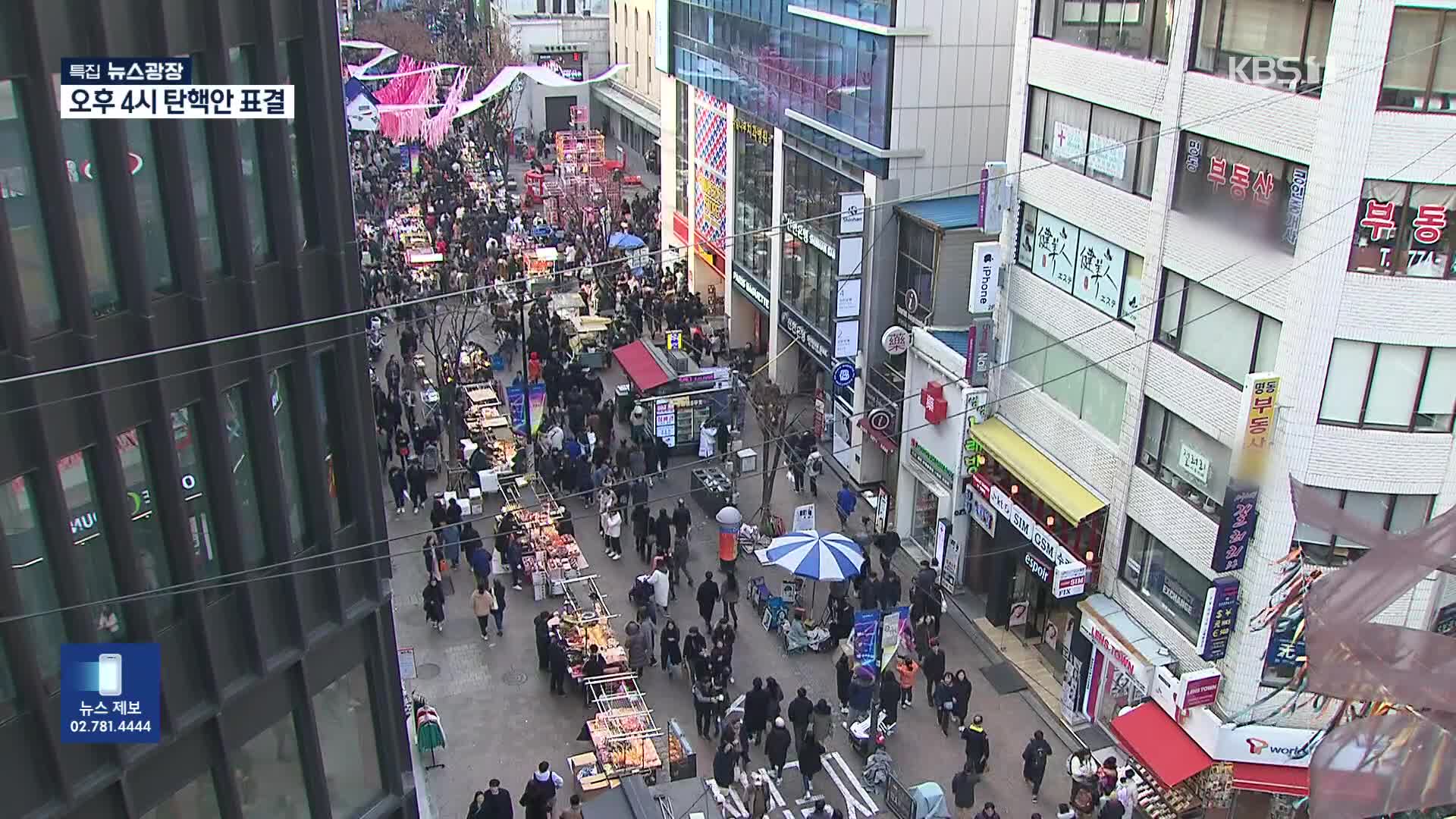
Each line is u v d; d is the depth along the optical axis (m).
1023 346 27.27
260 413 13.33
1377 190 18.44
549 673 26.27
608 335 43.16
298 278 13.47
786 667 26.67
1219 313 21.30
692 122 46.31
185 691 12.98
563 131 74.94
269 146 12.97
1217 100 20.58
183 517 12.59
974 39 31.02
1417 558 12.70
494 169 66.81
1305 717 21.19
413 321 41.84
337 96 13.58
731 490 32.81
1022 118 26.33
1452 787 11.98
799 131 36.16
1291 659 21.00
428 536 30.09
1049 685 26.28
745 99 40.16
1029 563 26.33
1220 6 20.50
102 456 11.70
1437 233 18.55
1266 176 19.80
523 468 33.28
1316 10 18.66
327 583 14.62
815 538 26.50
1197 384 21.59
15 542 11.20
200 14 11.93
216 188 12.58
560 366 38.88
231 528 13.15
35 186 10.91
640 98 72.62
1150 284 22.64
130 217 11.56
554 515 30.39
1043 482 25.66
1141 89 22.42
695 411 35.94
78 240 11.16
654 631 26.17
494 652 27.12
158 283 12.20
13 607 11.05
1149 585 23.62
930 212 31.11
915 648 26.17
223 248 12.78
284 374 13.76
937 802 21.19
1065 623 26.77
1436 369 19.25
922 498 31.58
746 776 22.97
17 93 10.59
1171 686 22.08
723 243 44.25
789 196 37.78
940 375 29.70
